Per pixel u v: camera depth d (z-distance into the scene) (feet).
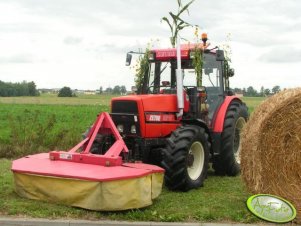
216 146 28.86
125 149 22.91
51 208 20.39
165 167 24.08
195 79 28.17
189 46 28.68
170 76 28.91
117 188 19.76
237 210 20.67
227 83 31.53
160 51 28.89
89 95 262.67
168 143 24.26
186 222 19.36
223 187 26.04
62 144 38.58
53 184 20.86
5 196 22.48
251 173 21.75
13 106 135.95
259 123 21.47
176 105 26.94
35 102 176.96
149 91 29.43
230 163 29.04
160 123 26.05
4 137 42.73
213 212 20.22
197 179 25.41
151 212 20.15
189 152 24.75
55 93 305.73
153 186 21.45
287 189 21.72
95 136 23.50
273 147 21.62
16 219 19.25
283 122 21.53
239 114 29.96
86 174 20.15
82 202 20.25
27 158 23.38
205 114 28.04
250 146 21.66
